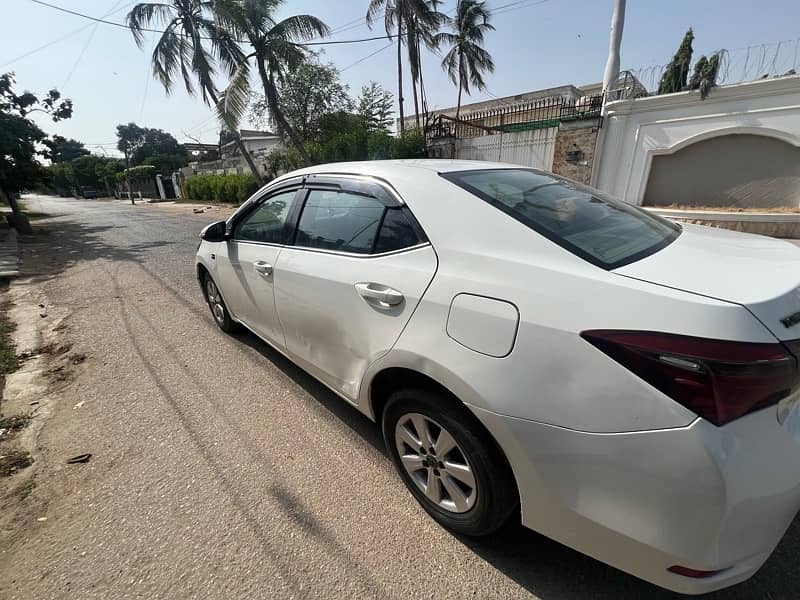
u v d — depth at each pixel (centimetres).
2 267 770
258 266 270
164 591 157
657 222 193
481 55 2348
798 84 705
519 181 204
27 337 419
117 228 1455
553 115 1393
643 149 891
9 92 1356
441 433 166
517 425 132
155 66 1394
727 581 116
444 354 150
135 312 482
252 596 155
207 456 232
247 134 3544
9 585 162
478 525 163
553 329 125
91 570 167
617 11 912
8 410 283
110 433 255
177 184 3950
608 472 118
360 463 224
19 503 202
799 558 163
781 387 107
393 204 190
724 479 103
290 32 1295
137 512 195
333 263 209
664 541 114
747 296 113
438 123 1378
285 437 247
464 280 150
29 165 1384
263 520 188
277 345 283
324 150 1648
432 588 156
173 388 306
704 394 104
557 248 143
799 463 114
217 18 1245
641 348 111
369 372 189
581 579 158
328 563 167
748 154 791
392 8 1888
